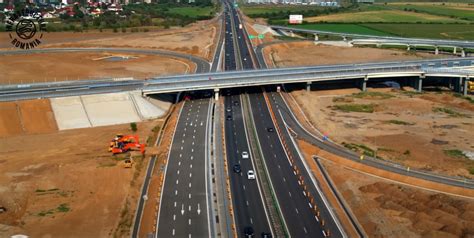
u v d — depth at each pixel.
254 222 123.50
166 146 171.38
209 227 120.50
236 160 161.12
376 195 135.62
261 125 197.00
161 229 119.25
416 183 141.50
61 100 198.62
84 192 135.62
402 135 185.38
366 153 164.62
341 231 119.12
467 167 152.88
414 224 119.38
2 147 167.75
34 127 185.62
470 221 117.31
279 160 161.62
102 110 199.75
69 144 170.50
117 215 123.88
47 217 122.06
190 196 135.75
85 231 115.94
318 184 144.38
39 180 140.75
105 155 159.75
